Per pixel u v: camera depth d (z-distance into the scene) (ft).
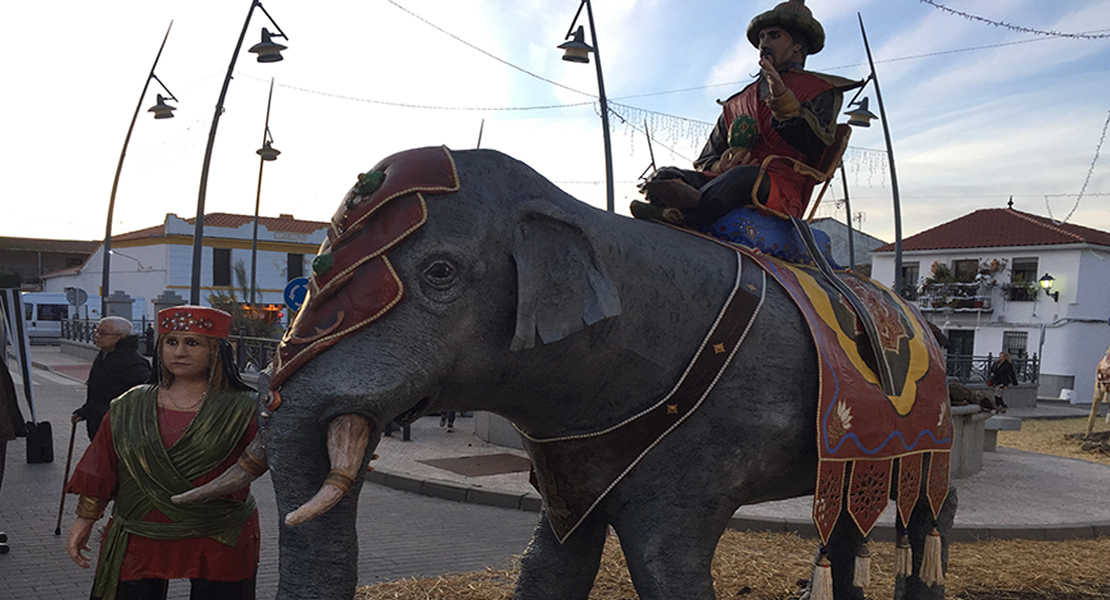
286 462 5.98
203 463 9.26
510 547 19.85
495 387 7.18
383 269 6.24
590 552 9.16
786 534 20.85
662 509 7.71
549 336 6.77
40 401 46.75
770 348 8.13
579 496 8.06
